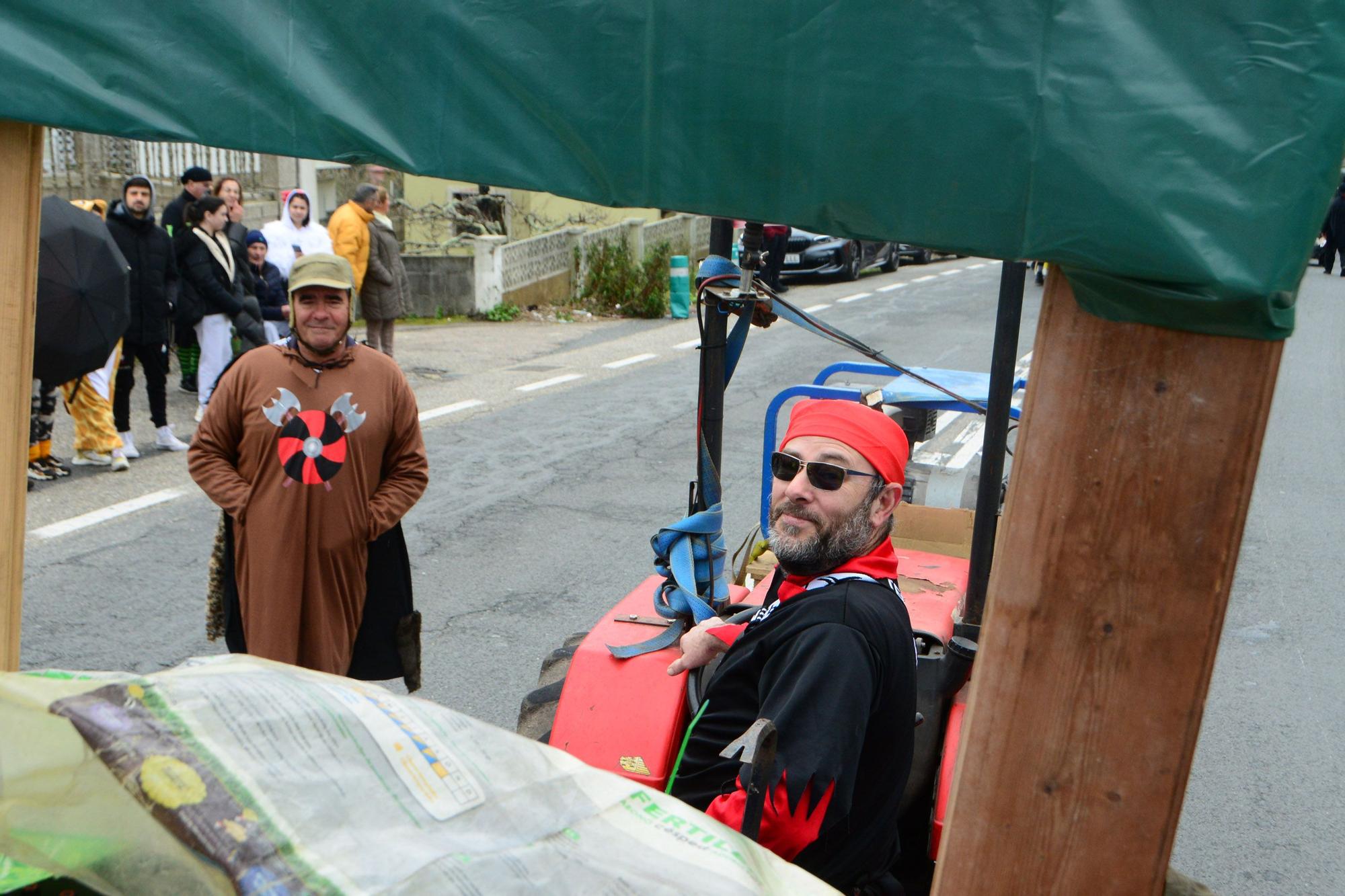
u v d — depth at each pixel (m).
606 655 2.56
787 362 12.51
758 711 2.17
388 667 3.50
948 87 1.24
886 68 1.26
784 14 1.29
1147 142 1.18
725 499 7.28
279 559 3.21
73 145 12.99
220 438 3.29
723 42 1.32
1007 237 1.25
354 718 1.16
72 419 8.58
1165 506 1.29
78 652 4.76
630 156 1.38
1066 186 1.22
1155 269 1.20
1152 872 1.36
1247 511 1.27
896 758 2.15
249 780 1.05
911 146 1.27
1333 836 3.92
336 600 3.32
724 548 2.73
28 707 1.07
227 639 3.45
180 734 1.06
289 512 3.20
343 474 3.24
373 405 3.31
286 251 10.10
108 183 13.43
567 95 1.39
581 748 2.41
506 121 1.42
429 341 13.44
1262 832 3.93
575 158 1.40
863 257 21.03
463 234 17.30
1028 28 1.21
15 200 1.67
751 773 1.66
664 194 1.38
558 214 18.62
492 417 9.59
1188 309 1.22
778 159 1.33
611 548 6.39
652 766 2.37
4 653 1.78
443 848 1.08
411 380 11.05
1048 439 1.33
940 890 1.45
